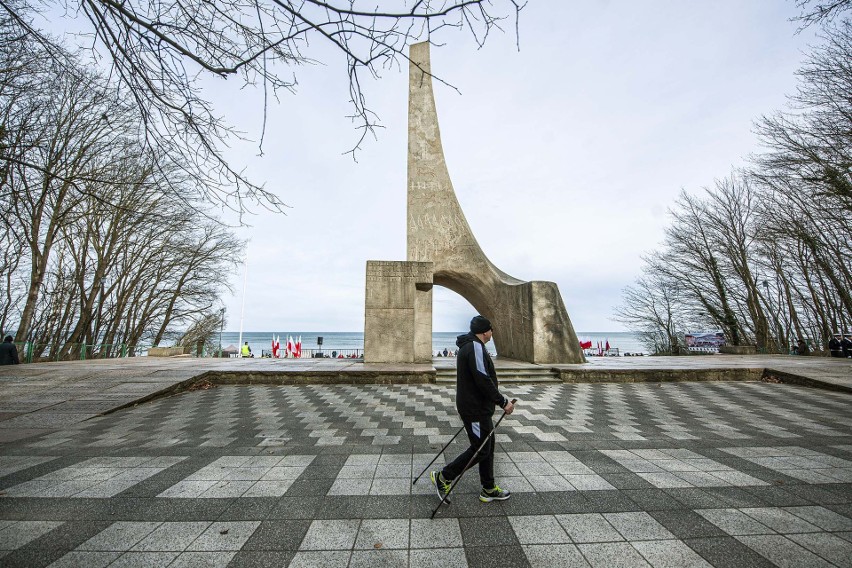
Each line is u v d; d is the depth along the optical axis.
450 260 15.30
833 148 12.70
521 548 2.53
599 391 9.58
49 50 3.42
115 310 22.30
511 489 3.49
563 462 4.28
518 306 14.20
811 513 3.02
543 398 8.59
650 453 4.62
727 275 25.58
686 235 27.11
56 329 20.38
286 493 3.43
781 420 6.48
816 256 20.61
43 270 15.74
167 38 2.69
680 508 3.11
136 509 3.10
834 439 5.27
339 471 4.01
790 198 19.50
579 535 2.69
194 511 3.06
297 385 10.39
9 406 7.54
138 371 10.65
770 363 13.77
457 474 3.14
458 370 3.39
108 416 6.97
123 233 18.59
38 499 3.29
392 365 12.49
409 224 15.38
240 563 2.36
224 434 5.59
